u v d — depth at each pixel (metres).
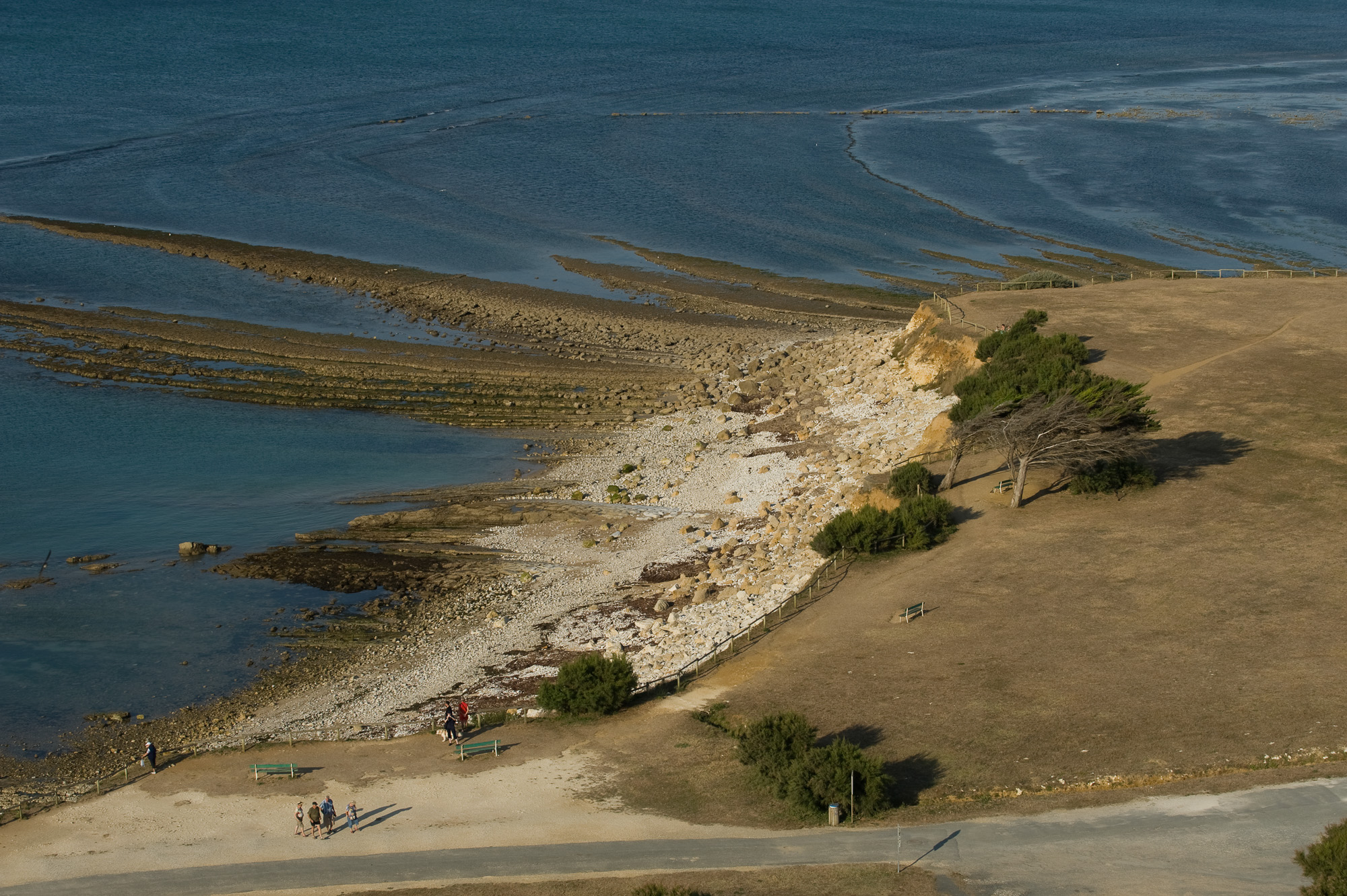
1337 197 127.50
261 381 76.50
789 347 81.50
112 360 79.56
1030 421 47.09
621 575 50.78
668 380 76.94
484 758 34.97
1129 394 48.75
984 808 29.84
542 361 80.62
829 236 114.06
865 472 57.56
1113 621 39.09
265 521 56.94
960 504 50.88
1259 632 37.12
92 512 57.75
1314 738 30.97
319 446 66.69
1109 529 46.19
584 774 33.50
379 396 74.44
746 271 102.06
